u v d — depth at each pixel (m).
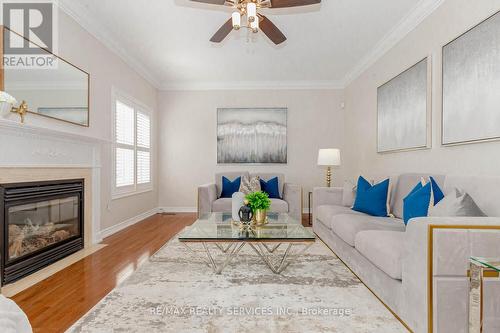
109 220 4.02
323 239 3.58
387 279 1.90
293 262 2.83
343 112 5.89
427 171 3.04
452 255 1.47
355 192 3.59
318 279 2.39
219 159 5.96
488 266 1.25
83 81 3.31
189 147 6.02
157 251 3.22
